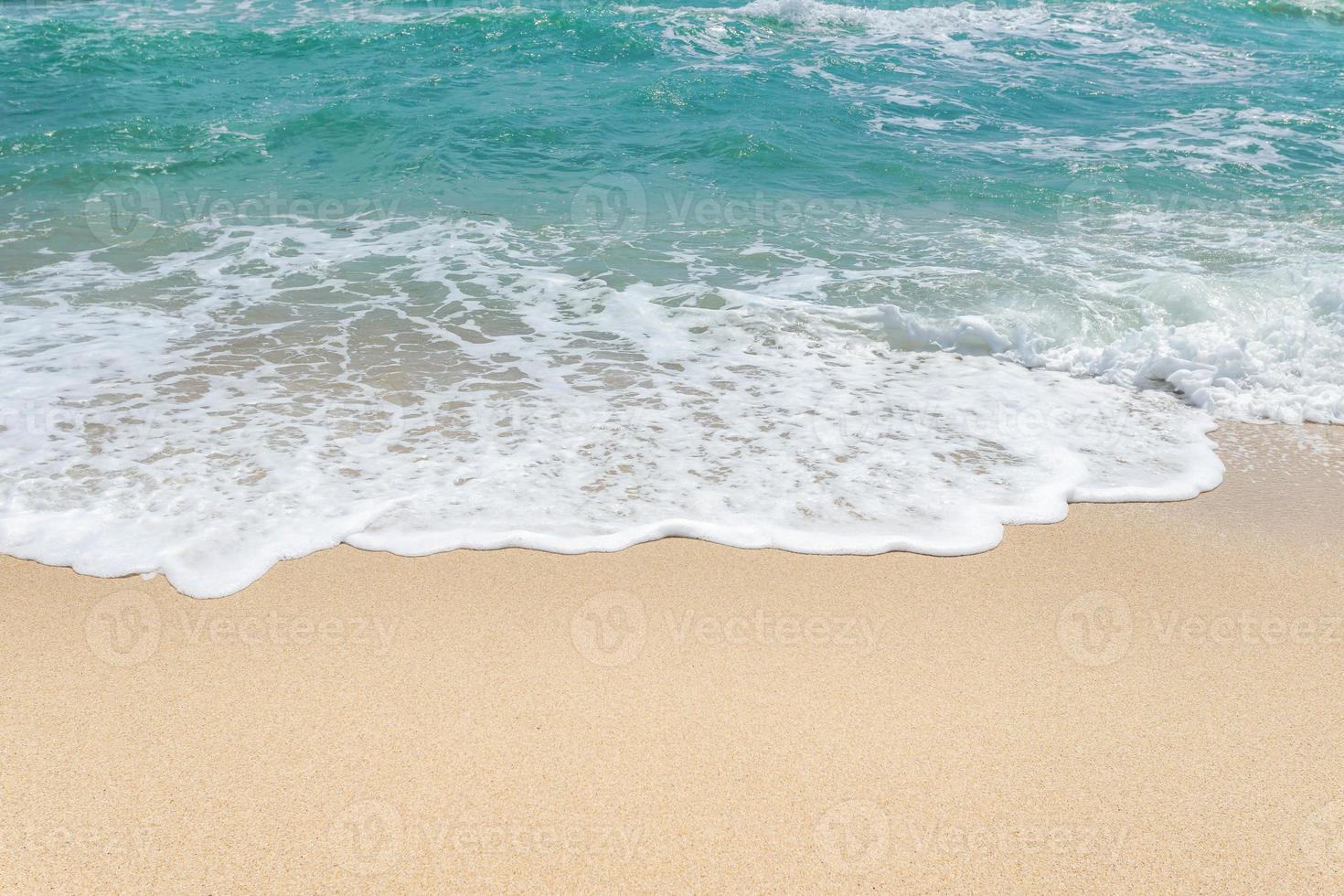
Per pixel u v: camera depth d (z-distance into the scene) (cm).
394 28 1289
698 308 566
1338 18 1504
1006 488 391
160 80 1100
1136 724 268
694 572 335
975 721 268
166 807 233
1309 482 405
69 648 288
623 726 263
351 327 533
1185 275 571
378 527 353
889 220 722
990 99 1075
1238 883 219
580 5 1523
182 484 376
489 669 285
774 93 1065
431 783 242
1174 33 1412
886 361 507
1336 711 274
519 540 347
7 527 345
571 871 218
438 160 846
